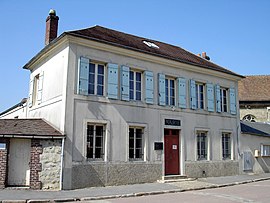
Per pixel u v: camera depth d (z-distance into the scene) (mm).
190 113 16547
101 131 13438
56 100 13180
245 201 10000
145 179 14234
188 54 20641
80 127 12633
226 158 18125
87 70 13141
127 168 13719
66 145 12156
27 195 10555
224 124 18156
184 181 15109
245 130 19922
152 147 14727
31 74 17188
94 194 11031
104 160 13148
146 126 14633
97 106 13227
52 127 12781
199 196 11125
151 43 18703
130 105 14250
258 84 30562
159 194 11742
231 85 19109
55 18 16453
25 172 12219
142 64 15000
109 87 13648
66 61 12797
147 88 14938
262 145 20375
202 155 16984
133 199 10453
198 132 16984
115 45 13758
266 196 11039
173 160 15648
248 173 19031
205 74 17703
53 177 11914
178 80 16312
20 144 12328
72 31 13172
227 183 14789
